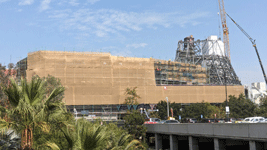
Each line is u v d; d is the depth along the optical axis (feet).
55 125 55.36
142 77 378.32
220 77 517.14
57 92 55.93
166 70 415.64
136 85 372.99
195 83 440.86
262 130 82.33
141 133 180.75
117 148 67.41
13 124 51.47
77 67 350.43
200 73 453.58
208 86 410.52
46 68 340.80
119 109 363.76
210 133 112.27
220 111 343.87
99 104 351.25
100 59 360.48
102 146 50.08
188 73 438.81
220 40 567.18
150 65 389.80
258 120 170.91
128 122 183.73
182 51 540.11
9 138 60.85
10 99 53.11
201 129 119.65
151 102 378.53
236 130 95.71
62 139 63.57
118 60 372.99
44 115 53.62
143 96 374.43
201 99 403.34
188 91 399.65
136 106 368.89
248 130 89.15
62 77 343.67
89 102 347.77
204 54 556.10
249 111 334.65
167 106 309.42
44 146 62.39
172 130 151.12
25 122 51.70
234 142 110.93
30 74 337.11
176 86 396.16
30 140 52.29
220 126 105.40
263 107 346.33
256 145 87.40
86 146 48.83
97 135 49.11
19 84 55.98
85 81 350.43
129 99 355.77
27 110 50.78
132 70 374.22
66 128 52.31
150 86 380.99
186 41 544.62
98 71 357.41
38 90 53.72
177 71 427.74
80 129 50.96
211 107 355.56
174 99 391.65
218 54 553.23
